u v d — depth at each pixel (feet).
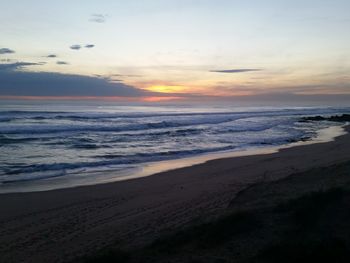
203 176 51.78
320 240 19.16
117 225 30.71
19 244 27.12
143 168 59.00
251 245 19.81
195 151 78.33
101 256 20.13
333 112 350.43
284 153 73.15
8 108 258.78
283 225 21.74
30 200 39.19
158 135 109.60
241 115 246.27
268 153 74.59
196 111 318.65
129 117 187.62
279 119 208.54
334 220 21.49
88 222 31.89
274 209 24.44
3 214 34.35
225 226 22.22
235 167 58.34
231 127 141.59
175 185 46.21
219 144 91.09
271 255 18.28
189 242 21.48
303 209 22.52
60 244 26.86
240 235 21.24
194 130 126.93
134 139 99.25
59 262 23.52
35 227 30.81
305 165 56.95
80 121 152.66
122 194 41.91
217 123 165.58
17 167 57.82
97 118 170.19
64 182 48.42
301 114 292.61
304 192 28.73
